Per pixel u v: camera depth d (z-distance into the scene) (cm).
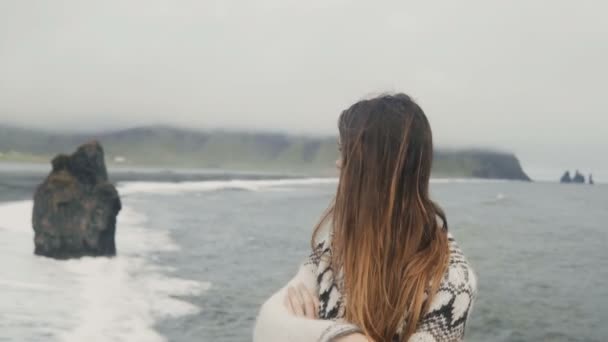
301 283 149
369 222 132
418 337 122
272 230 3534
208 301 1502
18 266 1670
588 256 2806
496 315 1594
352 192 137
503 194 9456
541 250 3025
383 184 133
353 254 134
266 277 1972
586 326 1472
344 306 139
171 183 10050
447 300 122
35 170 14588
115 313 1288
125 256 2089
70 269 1697
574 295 1873
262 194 7781
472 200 7425
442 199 7500
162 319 1284
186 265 2073
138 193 6738
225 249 2631
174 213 4381
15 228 2559
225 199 6462
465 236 3603
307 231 3497
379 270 130
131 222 3562
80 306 1306
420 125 135
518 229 4031
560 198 8550
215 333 1215
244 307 1463
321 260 148
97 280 1591
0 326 1095
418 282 124
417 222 131
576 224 4500
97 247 1842
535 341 1339
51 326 1133
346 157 140
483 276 2245
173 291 1585
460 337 125
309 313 141
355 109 141
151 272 1825
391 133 133
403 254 129
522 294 1891
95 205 1830
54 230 1798
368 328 127
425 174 135
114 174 13950
